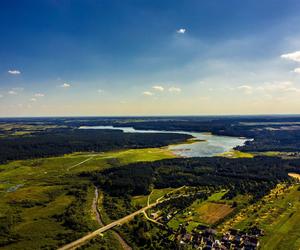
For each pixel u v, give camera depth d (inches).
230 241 5477.4
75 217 6732.3
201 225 6141.7
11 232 6058.1
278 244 5388.8
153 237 5703.7
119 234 5949.8
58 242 5595.5
